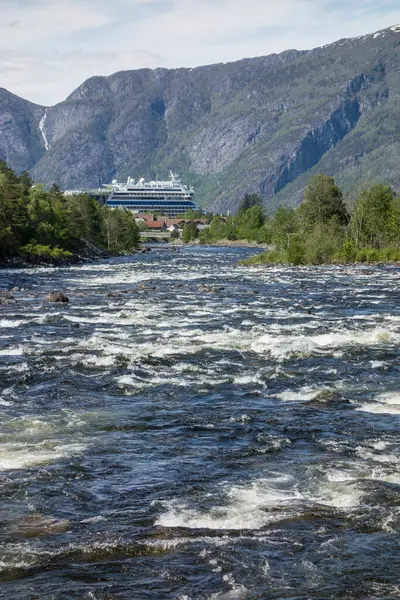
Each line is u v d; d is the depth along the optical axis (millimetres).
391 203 173875
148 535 15750
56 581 13812
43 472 19812
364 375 33062
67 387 30781
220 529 16047
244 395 29422
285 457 21172
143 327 50156
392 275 109312
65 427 24547
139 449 22062
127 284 95312
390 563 14430
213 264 151375
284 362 36250
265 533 15812
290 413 26297
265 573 14078
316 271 120750
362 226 170625
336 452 21578
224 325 50969
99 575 14055
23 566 14383
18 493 18250
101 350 40000
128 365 35500
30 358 37562
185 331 47656
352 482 18844
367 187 175500
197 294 77438
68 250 181500
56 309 62656
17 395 29516
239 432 23922
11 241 153125
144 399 28828
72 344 42312
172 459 21078
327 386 30828
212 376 33031
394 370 34156
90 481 19172
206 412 26641
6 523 16406
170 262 163500
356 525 16172
